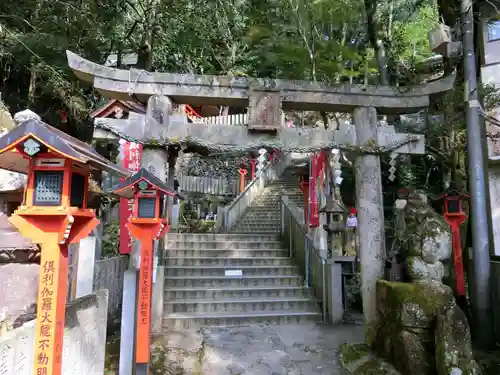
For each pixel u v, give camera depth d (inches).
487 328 201.9
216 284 329.4
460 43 225.8
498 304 210.4
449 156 423.2
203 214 734.5
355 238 415.5
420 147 237.0
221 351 217.5
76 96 396.8
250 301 300.8
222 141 225.1
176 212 480.1
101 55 428.5
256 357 209.0
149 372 181.6
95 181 321.7
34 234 93.1
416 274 190.1
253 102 225.6
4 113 203.8
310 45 428.5
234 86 227.9
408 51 480.7
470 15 224.4
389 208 536.7
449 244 192.9
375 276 224.2
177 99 230.8
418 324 171.2
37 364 91.5
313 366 198.7
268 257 382.3
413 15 462.0
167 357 205.3
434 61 463.5
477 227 209.9
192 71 542.9
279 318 285.6
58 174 94.0
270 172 750.5
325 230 350.0
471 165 215.5
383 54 357.1
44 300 93.1
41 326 92.4
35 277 143.5
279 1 452.4
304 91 231.8
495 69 348.2
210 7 454.6
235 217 552.4
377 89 236.5
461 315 162.7
